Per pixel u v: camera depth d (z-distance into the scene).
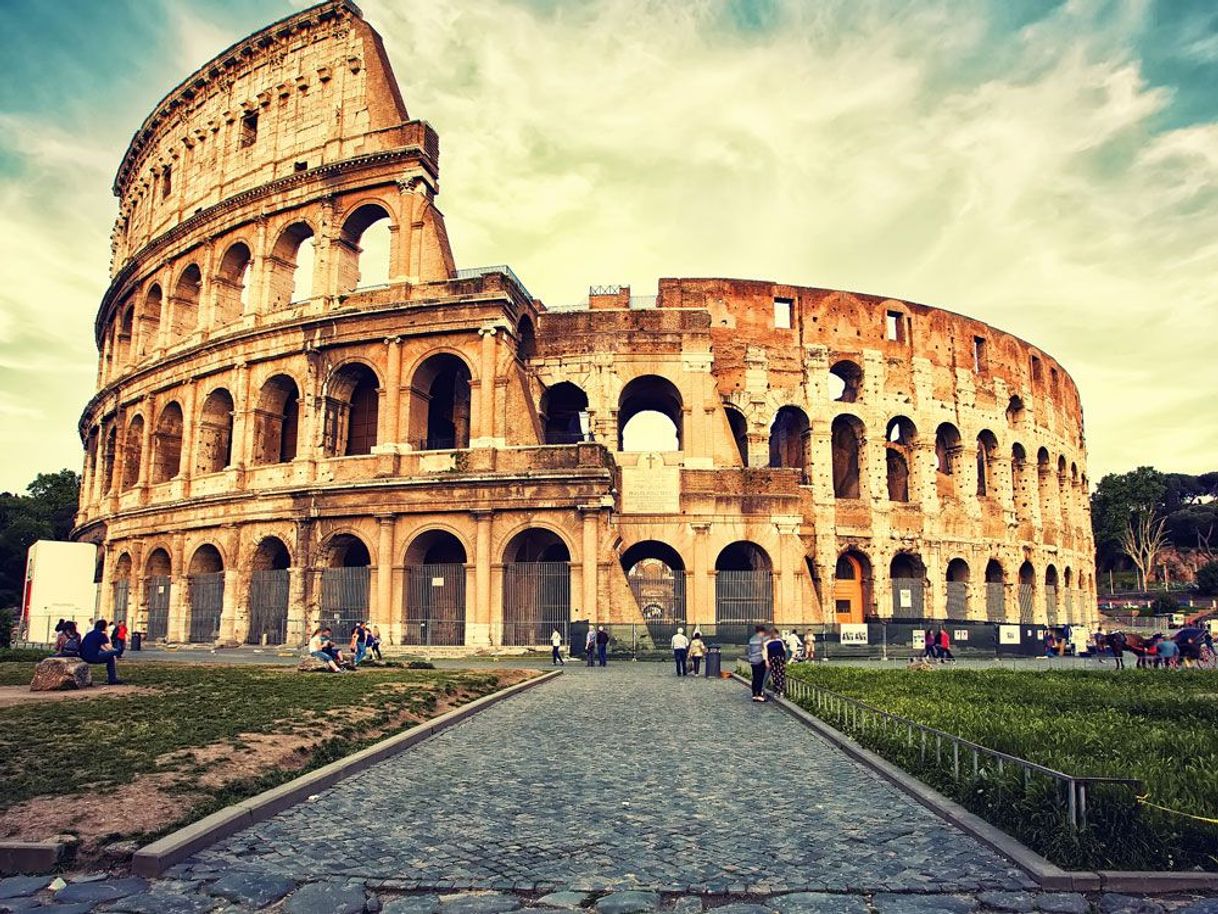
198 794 14.05
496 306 53.25
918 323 72.88
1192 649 47.06
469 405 57.25
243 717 20.72
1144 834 10.93
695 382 60.72
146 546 63.69
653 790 15.85
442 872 11.17
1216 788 11.76
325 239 58.19
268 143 63.09
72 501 116.06
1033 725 17.05
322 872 11.16
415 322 54.09
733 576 58.16
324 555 54.41
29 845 11.37
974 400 74.94
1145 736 16.25
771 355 67.81
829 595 64.81
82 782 14.21
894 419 72.94
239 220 62.09
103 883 10.77
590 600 49.94
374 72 60.44
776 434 75.00
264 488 56.12
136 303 71.50
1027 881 10.67
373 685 28.30
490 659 48.41
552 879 10.91
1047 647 62.16
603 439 59.84
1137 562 148.25
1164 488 153.12
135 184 78.44
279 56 64.12
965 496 72.69
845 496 71.38
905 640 56.34
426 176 57.31
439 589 52.88
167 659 44.97
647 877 10.98
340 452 56.84
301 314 57.88
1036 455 81.19
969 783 13.90
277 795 14.37
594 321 61.78
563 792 15.69
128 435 69.69
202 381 62.28
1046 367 85.69
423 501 52.50
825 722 23.42
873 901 10.10
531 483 51.34
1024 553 77.38
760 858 11.73
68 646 29.64
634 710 27.58
